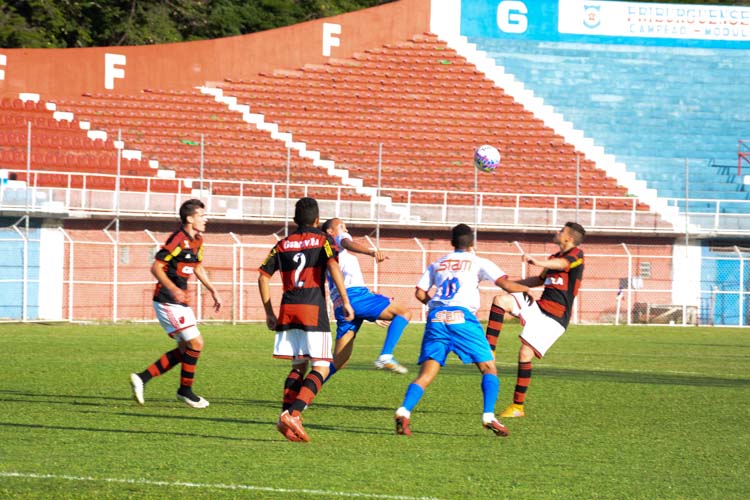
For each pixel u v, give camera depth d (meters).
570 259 24.94
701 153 95.81
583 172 90.56
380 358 28.25
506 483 16.72
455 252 22.17
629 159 92.94
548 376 35.97
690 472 18.03
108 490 15.48
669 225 80.19
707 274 80.12
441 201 84.38
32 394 27.48
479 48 102.94
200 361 39.06
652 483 16.98
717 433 22.80
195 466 17.50
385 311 28.12
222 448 19.38
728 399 29.64
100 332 54.59
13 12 110.56
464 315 21.50
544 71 101.69
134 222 69.94
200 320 67.69
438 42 102.62
